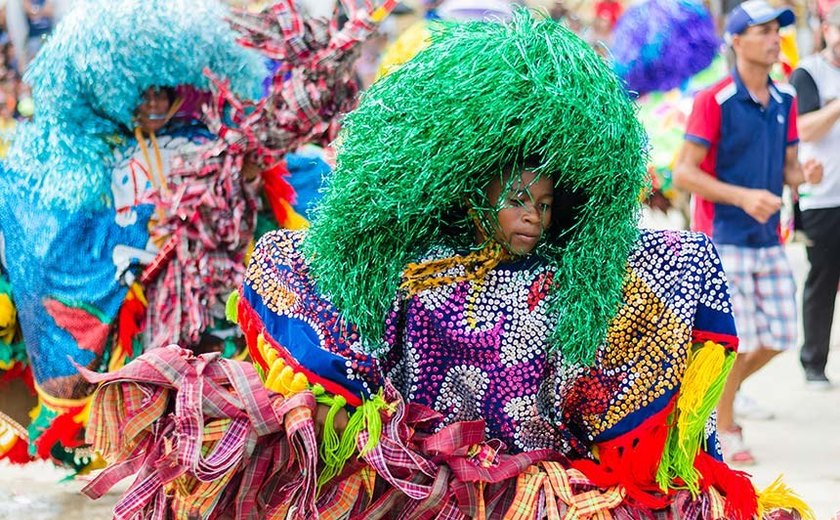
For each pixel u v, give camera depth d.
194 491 3.12
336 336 3.14
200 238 5.14
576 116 2.90
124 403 3.13
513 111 2.90
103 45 5.05
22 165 5.21
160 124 5.27
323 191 3.21
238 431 3.08
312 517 3.12
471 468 3.10
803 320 7.44
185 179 5.15
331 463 3.13
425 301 3.13
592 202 3.00
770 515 3.33
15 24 11.35
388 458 3.09
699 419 3.11
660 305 3.13
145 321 5.18
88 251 5.14
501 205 3.03
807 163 6.96
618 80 3.00
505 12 6.25
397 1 5.05
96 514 5.26
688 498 3.20
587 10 14.11
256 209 5.28
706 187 6.03
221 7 5.32
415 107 2.96
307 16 5.12
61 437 5.15
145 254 5.16
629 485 3.17
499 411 3.17
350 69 5.13
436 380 3.18
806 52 11.45
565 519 3.13
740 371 6.07
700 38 7.98
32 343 5.15
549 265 3.14
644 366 3.14
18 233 5.18
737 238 6.08
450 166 2.95
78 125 5.18
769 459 6.04
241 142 5.11
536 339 3.14
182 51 5.16
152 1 5.12
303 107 5.07
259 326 3.27
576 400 3.20
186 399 3.05
